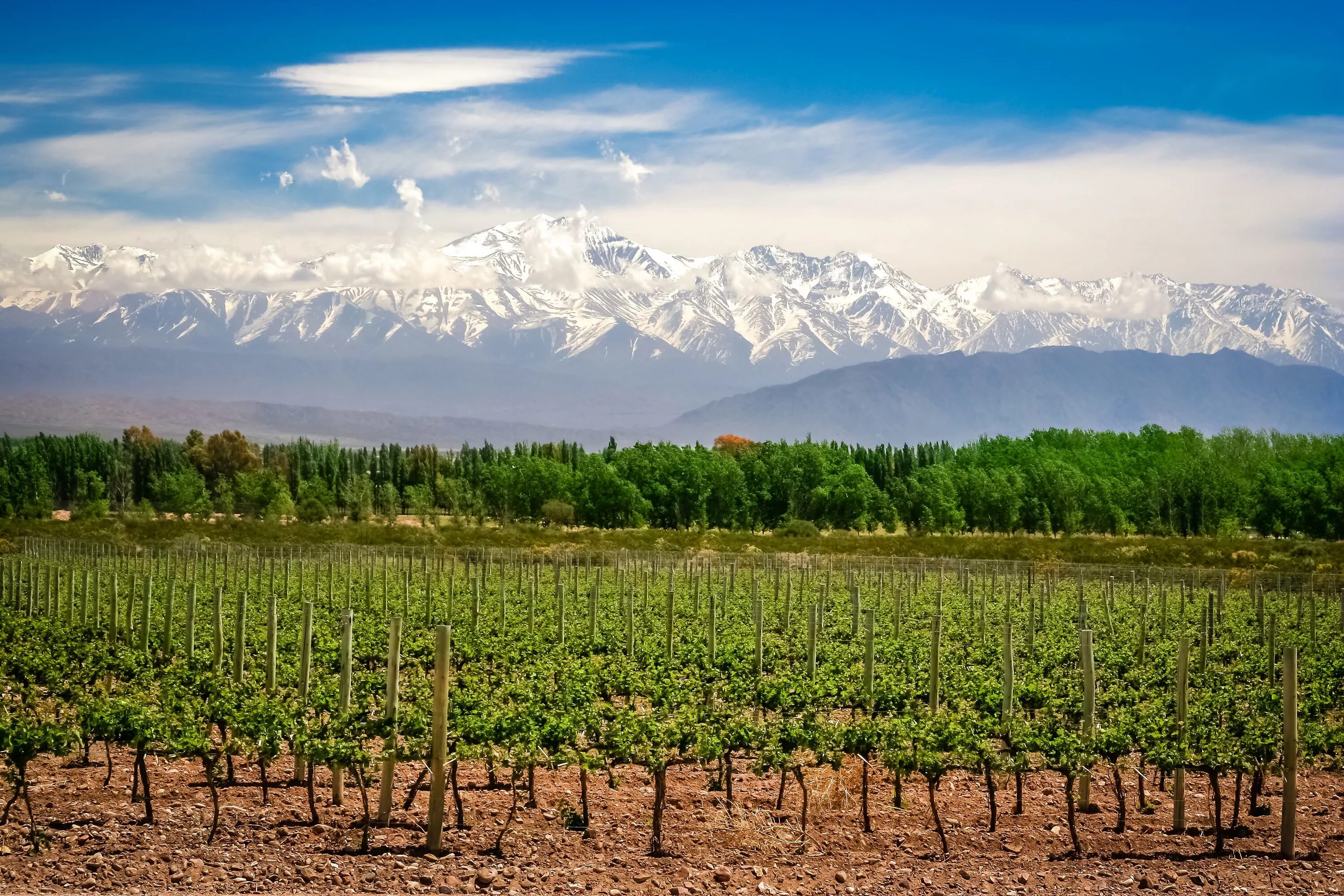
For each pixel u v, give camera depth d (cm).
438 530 8006
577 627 3278
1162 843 1521
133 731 1468
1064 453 10100
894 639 3097
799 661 2848
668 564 6100
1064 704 2164
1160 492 8600
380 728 1523
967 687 2219
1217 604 4209
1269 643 2630
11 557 5122
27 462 9494
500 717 1504
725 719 1622
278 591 4241
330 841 1419
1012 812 1666
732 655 2703
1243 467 9250
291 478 11419
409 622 3341
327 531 7831
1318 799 1792
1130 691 2253
